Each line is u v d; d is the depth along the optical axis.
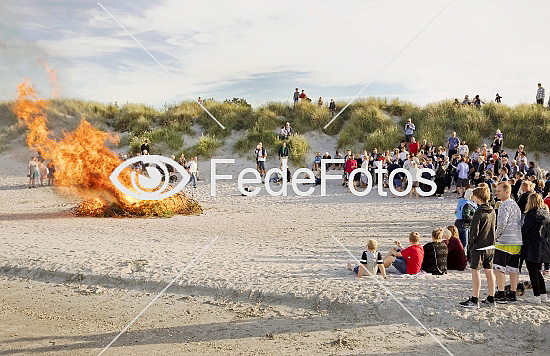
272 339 6.80
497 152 23.86
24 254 10.98
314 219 17.34
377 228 15.25
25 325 7.48
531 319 6.82
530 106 31.06
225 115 34.59
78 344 6.76
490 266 7.33
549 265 9.49
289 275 9.27
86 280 9.52
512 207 7.51
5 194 24.48
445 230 10.00
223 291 8.63
